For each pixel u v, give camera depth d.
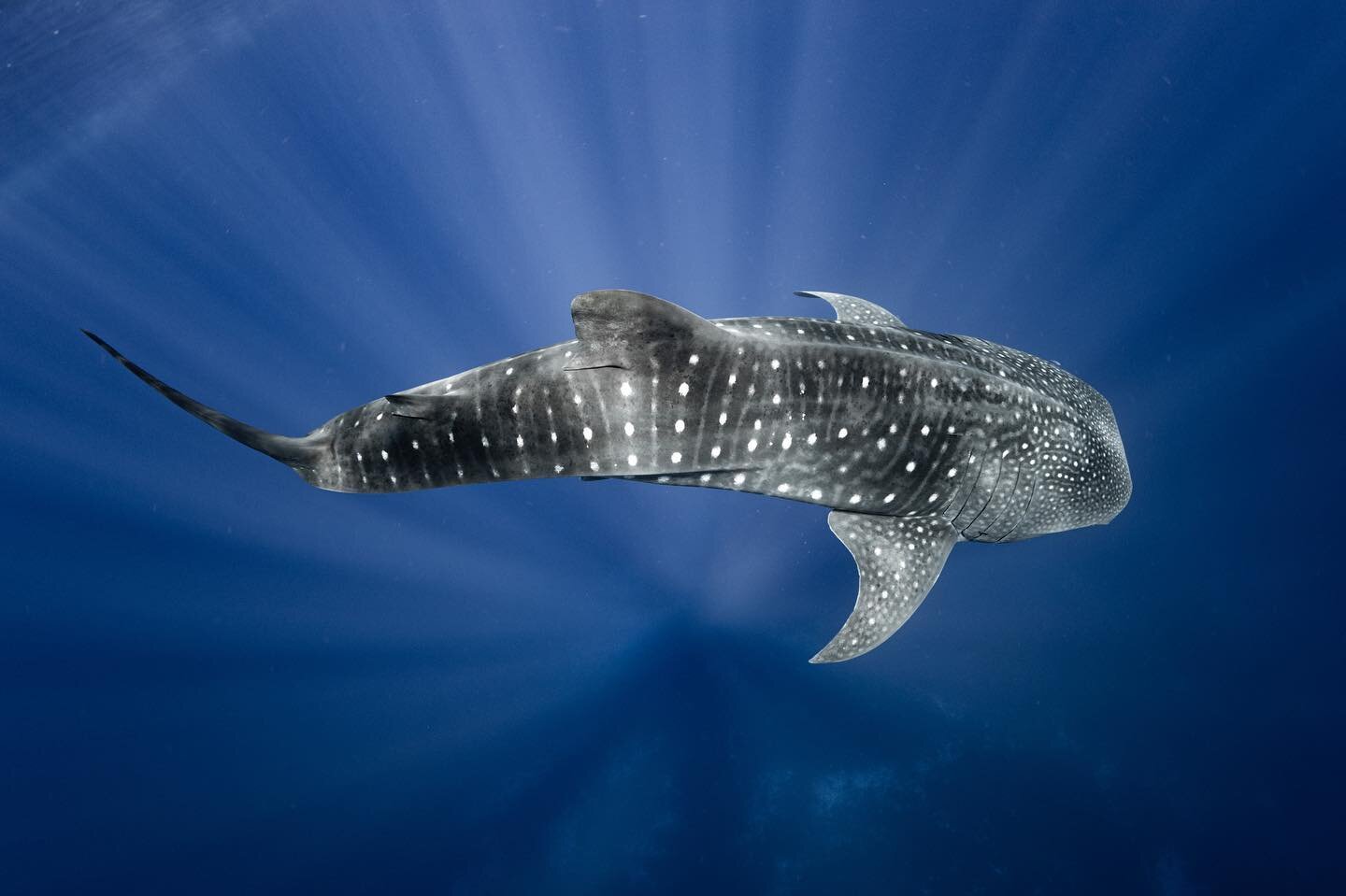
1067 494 6.51
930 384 5.57
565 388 5.02
